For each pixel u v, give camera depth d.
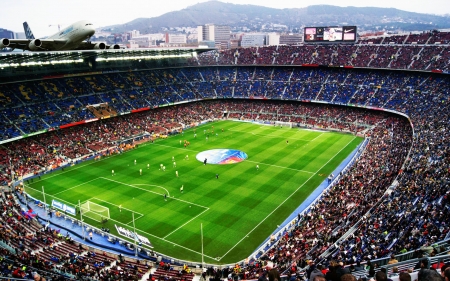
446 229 31.16
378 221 40.50
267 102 129.62
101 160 82.81
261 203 59.28
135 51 94.69
